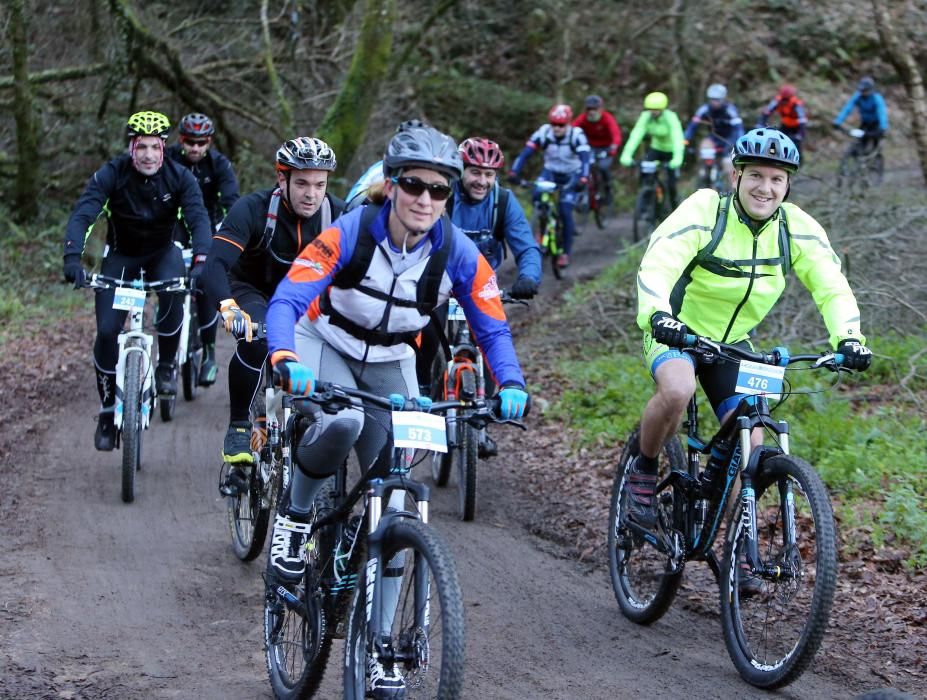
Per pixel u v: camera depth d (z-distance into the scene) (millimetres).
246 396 6488
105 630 5695
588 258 18984
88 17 20188
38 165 18828
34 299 16078
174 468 8812
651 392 10500
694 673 5293
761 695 5023
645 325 5266
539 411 10734
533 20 28797
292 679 4848
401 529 3963
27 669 5109
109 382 8164
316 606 4500
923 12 16703
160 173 8352
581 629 5902
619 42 28344
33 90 19094
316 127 20922
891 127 28156
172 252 8844
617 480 6246
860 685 5164
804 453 8438
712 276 5438
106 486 8297
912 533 6840
